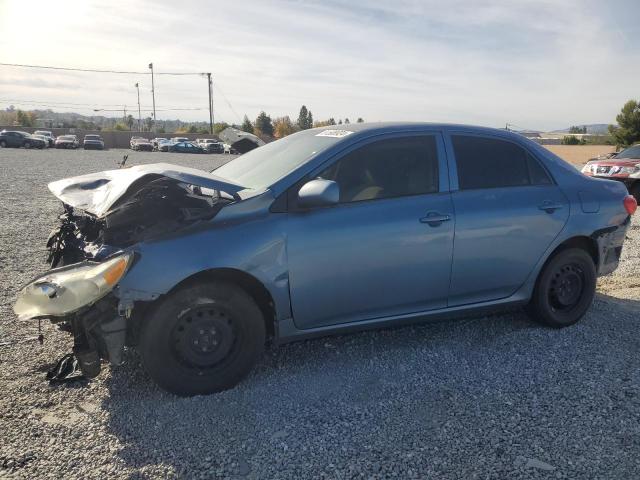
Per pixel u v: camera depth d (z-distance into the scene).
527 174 4.62
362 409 3.44
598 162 14.37
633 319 5.06
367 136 4.09
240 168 4.51
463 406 3.49
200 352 3.52
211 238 3.49
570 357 4.23
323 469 2.85
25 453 2.93
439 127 4.38
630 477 2.80
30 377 3.76
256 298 3.81
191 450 2.99
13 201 12.95
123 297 3.28
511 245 4.40
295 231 3.67
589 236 4.75
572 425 3.28
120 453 2.96
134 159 38.97
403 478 2.79
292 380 3.81
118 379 3.76
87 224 4.19
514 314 5.14
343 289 3.86
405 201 4.05
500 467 2.87
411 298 4.13
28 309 3.33
